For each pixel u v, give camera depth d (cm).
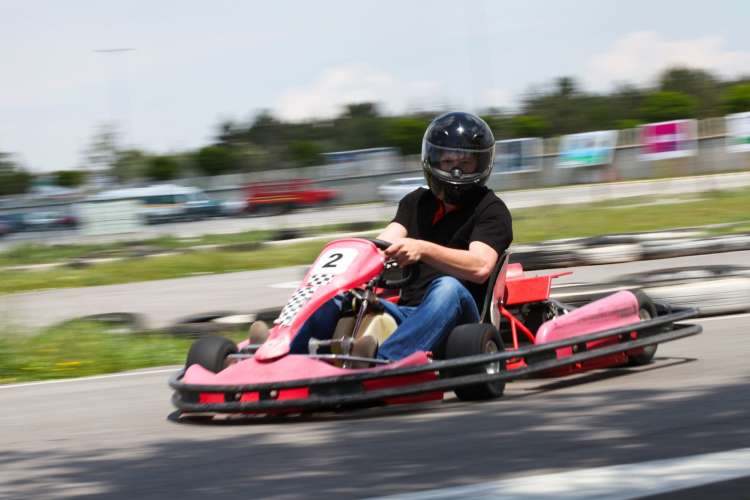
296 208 6309
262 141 9831
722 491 540
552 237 3244
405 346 867
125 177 6297
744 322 1382
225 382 820
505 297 1020
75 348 1432
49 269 3266
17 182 5938
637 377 996
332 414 855
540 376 1038
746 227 2864
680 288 1456
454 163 958
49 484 646
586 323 994
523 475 601
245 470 652
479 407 851
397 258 892
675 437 686
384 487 587
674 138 4766
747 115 4853
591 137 6069
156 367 1330
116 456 729
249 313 1606
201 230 5069
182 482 629
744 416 746
